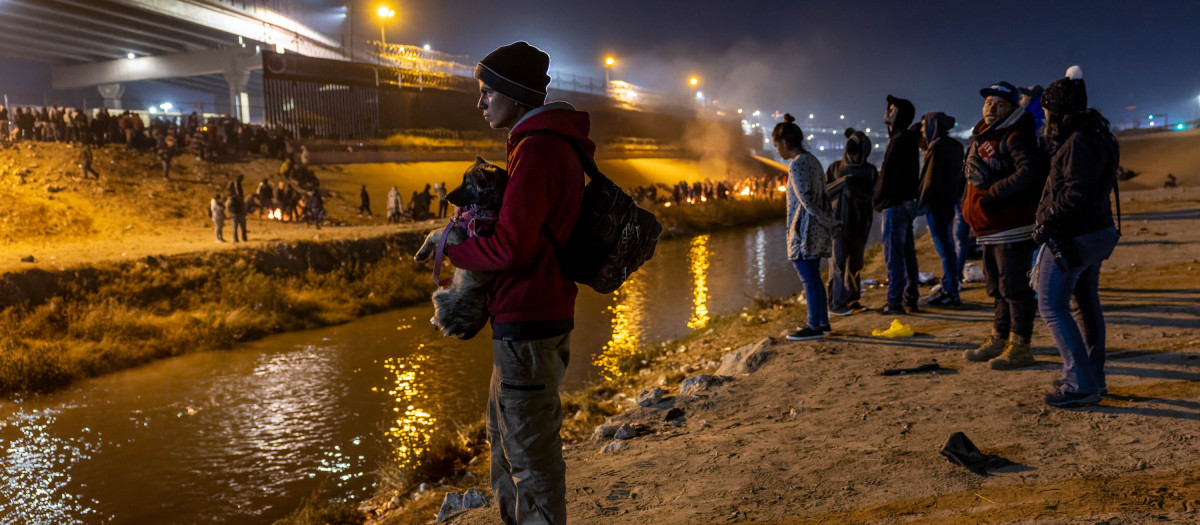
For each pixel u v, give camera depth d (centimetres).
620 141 6047
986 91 442
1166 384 397
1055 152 365
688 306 1669
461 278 203
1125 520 243
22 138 2900
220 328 1492
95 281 1555
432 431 876
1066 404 380
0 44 6169
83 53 6775
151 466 809
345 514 511
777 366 564
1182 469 281
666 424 473
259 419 969
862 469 332
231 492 730
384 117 4362
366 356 1338
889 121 681
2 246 1881
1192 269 791
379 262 2103
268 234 2234
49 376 1191
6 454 860
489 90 208
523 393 205
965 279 902
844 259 740
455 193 197
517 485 215
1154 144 5338
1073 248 360
